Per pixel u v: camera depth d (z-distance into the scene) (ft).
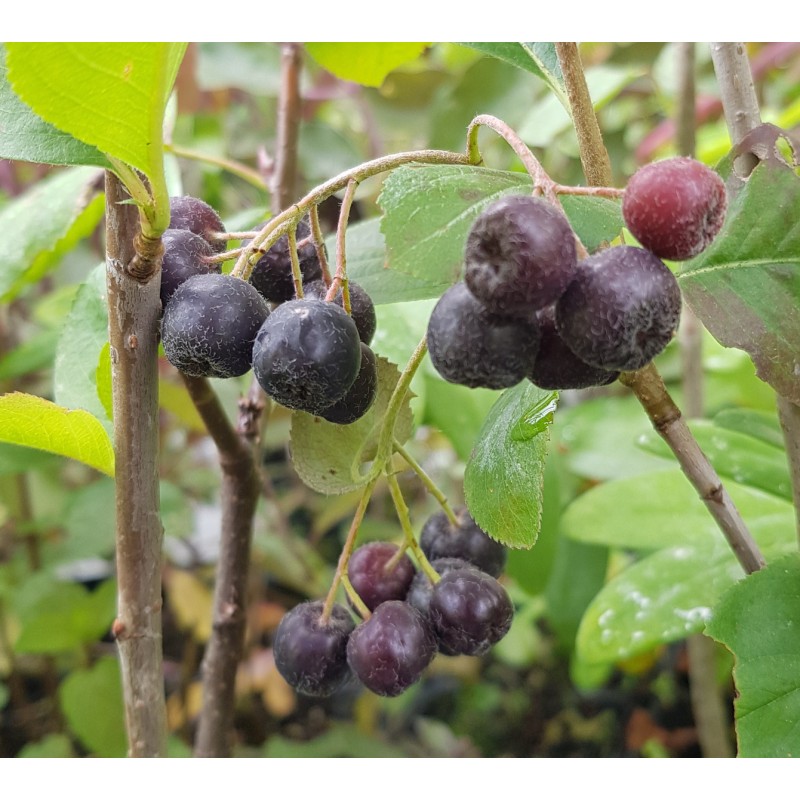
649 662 0.86
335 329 0.32
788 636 0.37
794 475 0.42
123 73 0.30
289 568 0.98
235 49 0.87
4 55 0.35
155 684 0.39
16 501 0.91
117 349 0.35
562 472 0.87
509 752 0.95
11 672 0.99
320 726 0.98
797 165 0.40
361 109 0.97
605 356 0.29
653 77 0.85
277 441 1.01
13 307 1.07
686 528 0.57
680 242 0.30
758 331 0.37
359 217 0.92
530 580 0.70
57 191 0.61
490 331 0.29
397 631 0.39
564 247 0.28
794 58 1.10
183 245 0.35
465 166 0.34
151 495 0.37
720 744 0.69
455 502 1.07
